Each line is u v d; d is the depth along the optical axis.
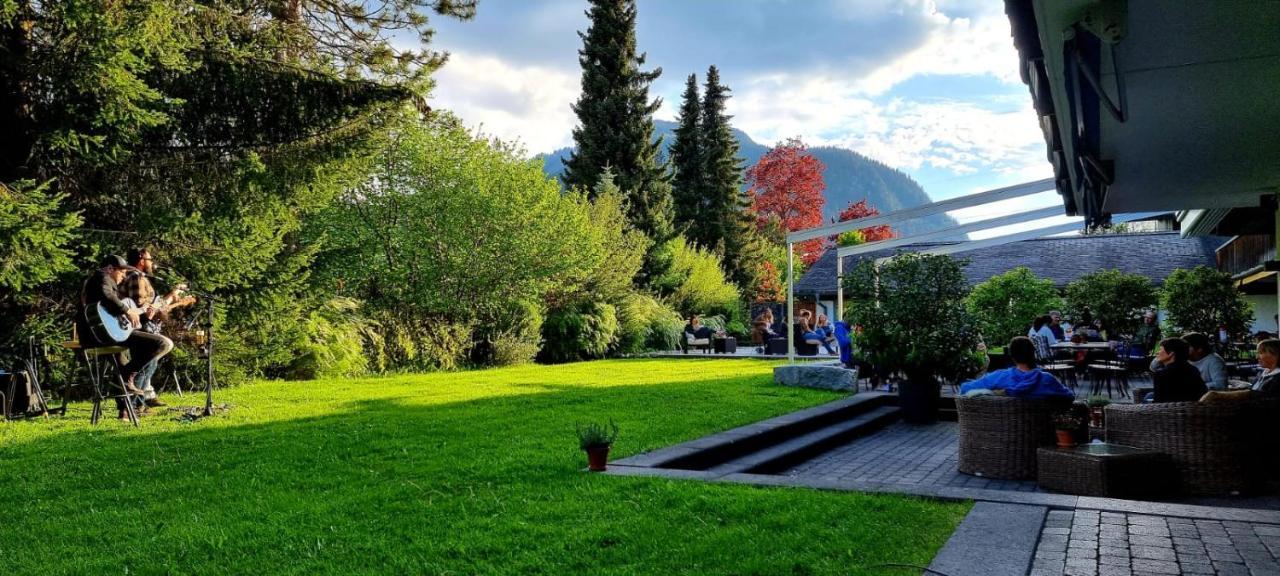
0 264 8.46
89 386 11.09
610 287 26.44
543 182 22.98
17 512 4.91
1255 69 4.23
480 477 5.83
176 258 11.61
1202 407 6.62
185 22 11.22
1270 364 7.65
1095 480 6.41
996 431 7.69
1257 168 7.45
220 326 12.35
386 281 19.86
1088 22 3.05
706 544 4.18
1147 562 3.79
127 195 11.91
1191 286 17.30
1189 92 4.68
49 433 7.71
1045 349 15.88
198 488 5.53
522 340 21.41
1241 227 16.27
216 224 11.64
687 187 50.09
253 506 5.03
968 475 7.87
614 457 6.72
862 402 11.88
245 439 7.44
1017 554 3.91
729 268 48.53
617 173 40.72
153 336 9.04
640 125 42.09
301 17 15.16
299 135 12.68
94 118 9.75
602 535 4.34
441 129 20.47
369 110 13.01
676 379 15.34
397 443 7.24
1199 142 6.19
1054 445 7.34
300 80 12.38
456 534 4.39
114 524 4.64
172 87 11.44
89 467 6.18
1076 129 4.62
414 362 18.34
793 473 7.97
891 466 8.37
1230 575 3.61
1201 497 6.59
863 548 4.09
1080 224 21.11
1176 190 8.82
